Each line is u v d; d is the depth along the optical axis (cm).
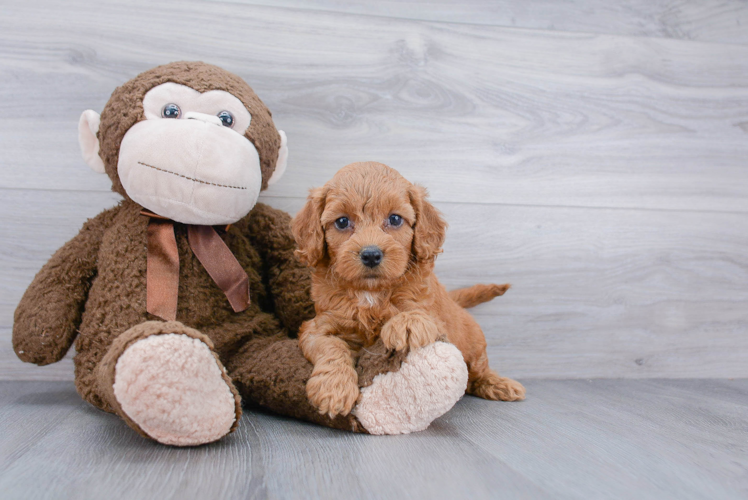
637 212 244
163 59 214
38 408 164
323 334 160
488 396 192
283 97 221
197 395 121
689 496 106
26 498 94
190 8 215
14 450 121
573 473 116
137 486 101
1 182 206
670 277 246
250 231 200
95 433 136
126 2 211
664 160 246
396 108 229
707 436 150
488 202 234
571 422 160
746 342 250
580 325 239
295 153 223
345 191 157
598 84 242
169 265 164
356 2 226
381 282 151
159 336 119
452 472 113
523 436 143
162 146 153
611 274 242
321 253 162
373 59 227
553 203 238
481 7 234
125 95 164
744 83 251
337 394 136
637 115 245
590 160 241
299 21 222
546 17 239
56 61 208
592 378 240
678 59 248
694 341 247
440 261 232
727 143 251
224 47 218
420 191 166
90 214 212
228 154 159
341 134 225
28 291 168
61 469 109
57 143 209
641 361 243
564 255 239
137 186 157
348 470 113
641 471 120
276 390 153
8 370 207
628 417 169
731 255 250
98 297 162
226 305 180
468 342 191
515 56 236
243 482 105
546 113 238
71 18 209
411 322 142
